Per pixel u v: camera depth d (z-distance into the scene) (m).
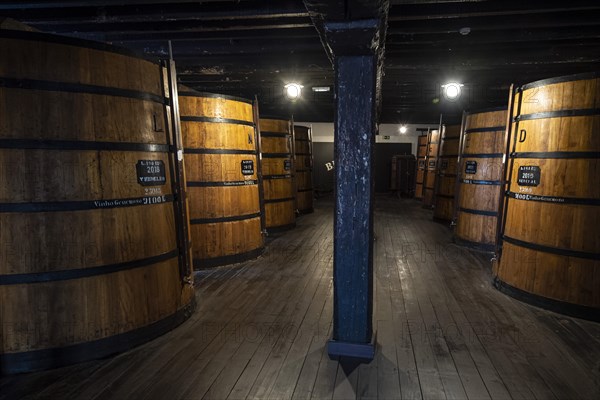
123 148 2.85
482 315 3.48
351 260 2.64
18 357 2.58
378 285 4.33
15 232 2.54
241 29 4.93
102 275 2.76
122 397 2.29
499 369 2.57
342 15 2.14
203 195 4.90
